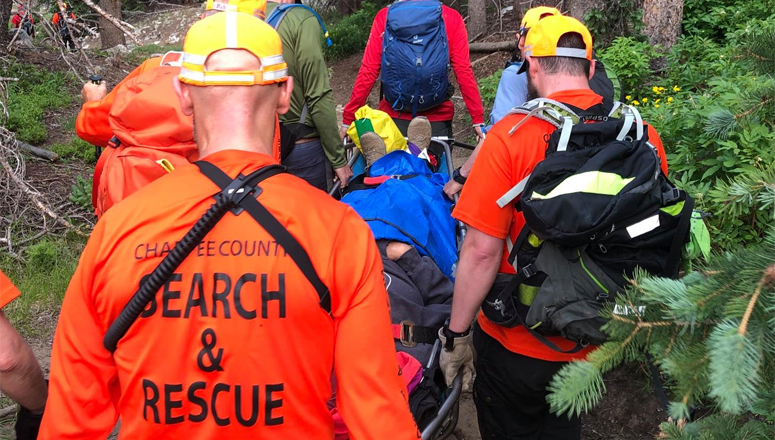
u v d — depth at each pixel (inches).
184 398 53.7
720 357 41.1
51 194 215.5
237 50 57.6
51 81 314.2
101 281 55.1
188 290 53.3
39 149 241.6
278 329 53.4
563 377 51.9
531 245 86.3
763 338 42.4
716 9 313.7
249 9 123.2
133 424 54.9
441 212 133.3
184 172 57.7
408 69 174.1
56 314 164.9
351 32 563.2
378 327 56.6
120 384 56.1
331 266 55.1
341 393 56.0
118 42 556.4
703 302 46.6
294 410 54.6
